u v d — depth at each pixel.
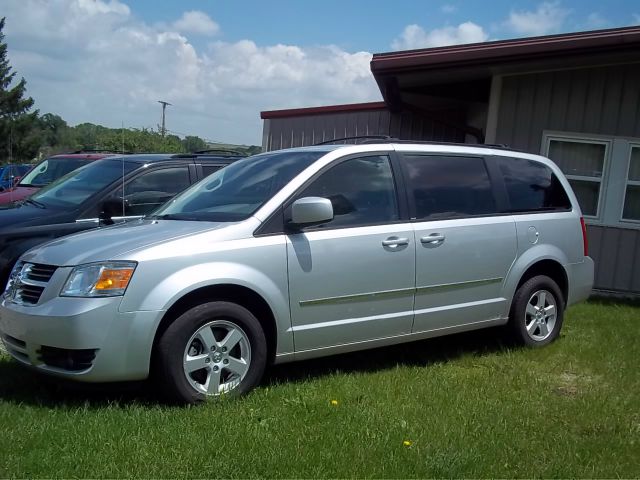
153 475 3.18
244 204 4.67
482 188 5.72
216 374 4.20
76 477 3.15
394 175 5.17
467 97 11.07
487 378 5.01
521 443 3.73
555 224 6.17
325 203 4.39
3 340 4.41
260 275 4.34
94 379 3.93
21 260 4.51
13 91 45.56
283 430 3.75
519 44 8.81
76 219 6.42
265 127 15.95
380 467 3.34
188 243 4.17
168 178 7.16
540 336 6.11
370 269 4.82
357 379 4.81
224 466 3.27
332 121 15.29
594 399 4.54
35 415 3.87
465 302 5.46
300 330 4.54
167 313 4.07
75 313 3.87
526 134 10.07
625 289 9.91
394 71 9.37
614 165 9.85
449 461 3.40
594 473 3.42
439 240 5.21
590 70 9.77
